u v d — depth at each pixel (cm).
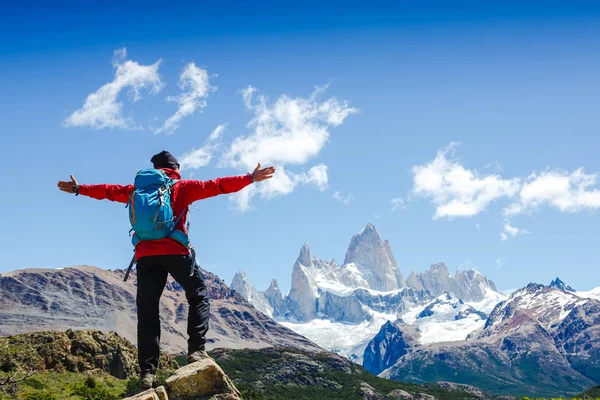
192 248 1153
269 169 1171
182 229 1152
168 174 1188
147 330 1130
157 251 1119
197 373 1089
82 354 16600
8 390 9350
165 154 1230
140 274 1141
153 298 1140
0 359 14325
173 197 1145
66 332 17200
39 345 15975
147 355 1123
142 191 1125
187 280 1155
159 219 1101
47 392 11512
